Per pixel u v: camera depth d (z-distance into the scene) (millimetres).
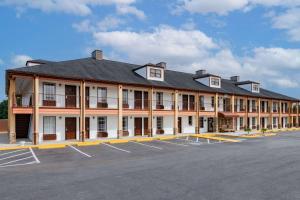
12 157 14430
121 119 24500
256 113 39125
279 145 21141
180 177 9992
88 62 27891
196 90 30422
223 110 36250
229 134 30766
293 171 11148
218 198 7574
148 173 10656
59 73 21266
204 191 8227
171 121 30609
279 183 9211
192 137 26875
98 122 24875
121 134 24500
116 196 7711
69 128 23172
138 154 15844
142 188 8516
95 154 15688
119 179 9648
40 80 21266
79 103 23047
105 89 25266
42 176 10070
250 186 8820
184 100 31719
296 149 18562
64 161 13367
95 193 7988
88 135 24109
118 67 29875
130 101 26969
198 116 30938
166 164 12633
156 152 16719
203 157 14789
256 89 42500
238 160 13820
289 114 46812
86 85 23984
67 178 9766
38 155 15117
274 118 45438
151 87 26500
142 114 26250
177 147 19312
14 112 19547
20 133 24969
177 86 29328
